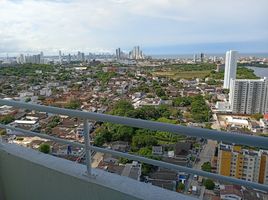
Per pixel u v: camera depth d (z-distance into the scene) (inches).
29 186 78.7
